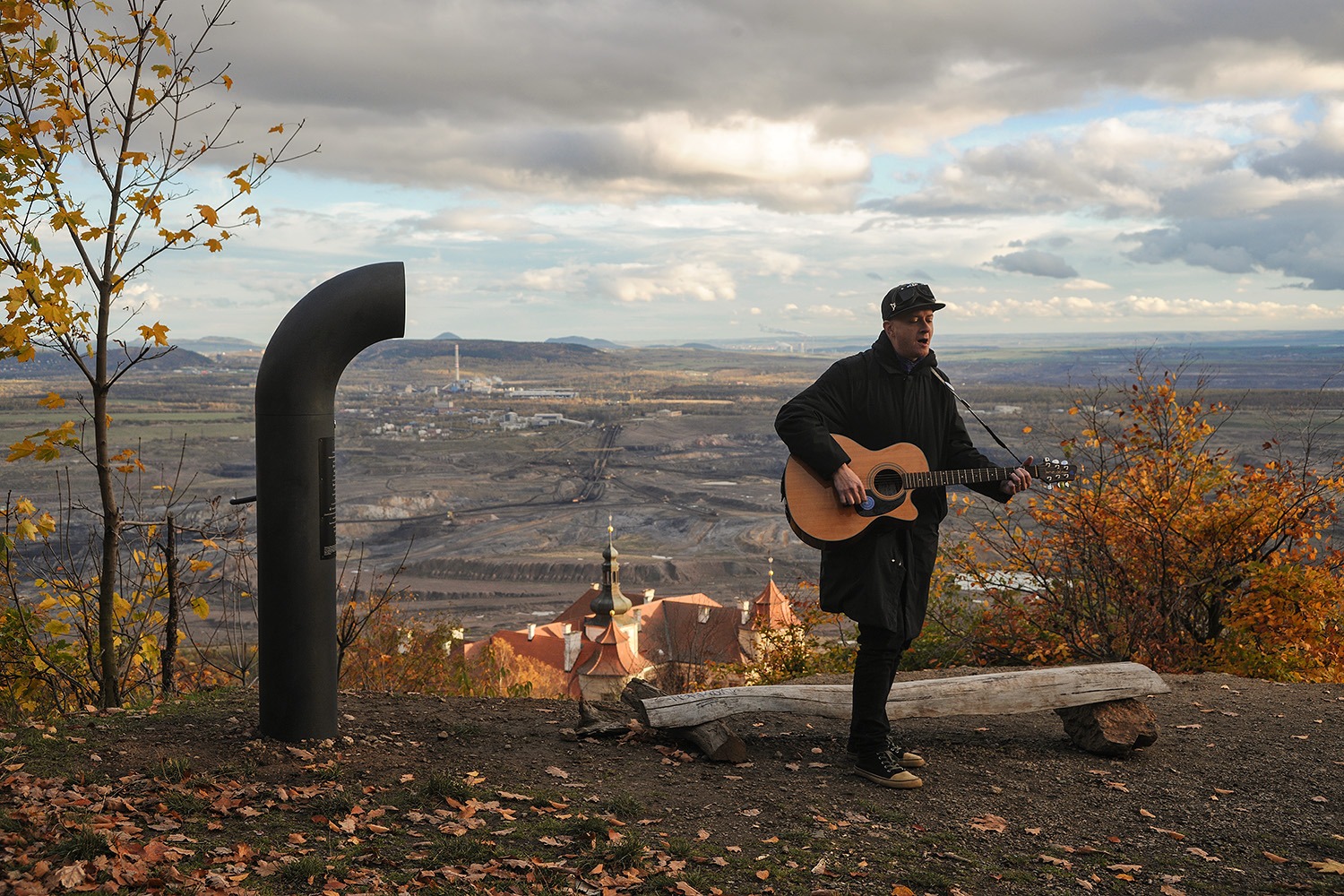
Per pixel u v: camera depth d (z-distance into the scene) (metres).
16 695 5.74
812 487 4.01
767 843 3.38
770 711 4.61
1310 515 8.57
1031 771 4.25
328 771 3.87
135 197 5.27
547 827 3.39
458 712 5.00
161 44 5.29
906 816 3.70
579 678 37.47
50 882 2.64
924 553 4.08
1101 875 3.20
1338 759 4.41
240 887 2.77
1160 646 8.52
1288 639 8.71
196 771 3.82
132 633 5.91
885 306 4.07
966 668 6.11
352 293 4.20
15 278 5.00
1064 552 8.84
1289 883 3.14
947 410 4.18
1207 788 4.05
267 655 4.24
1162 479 9.01
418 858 3.09
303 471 4.19
